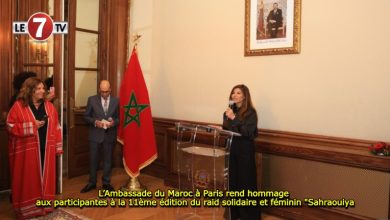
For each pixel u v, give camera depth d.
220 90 4.13
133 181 4.11
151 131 4.18
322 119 3.31
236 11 3.94
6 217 3.27
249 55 3.80
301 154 3.14
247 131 3.00
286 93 3.55
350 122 3.14
